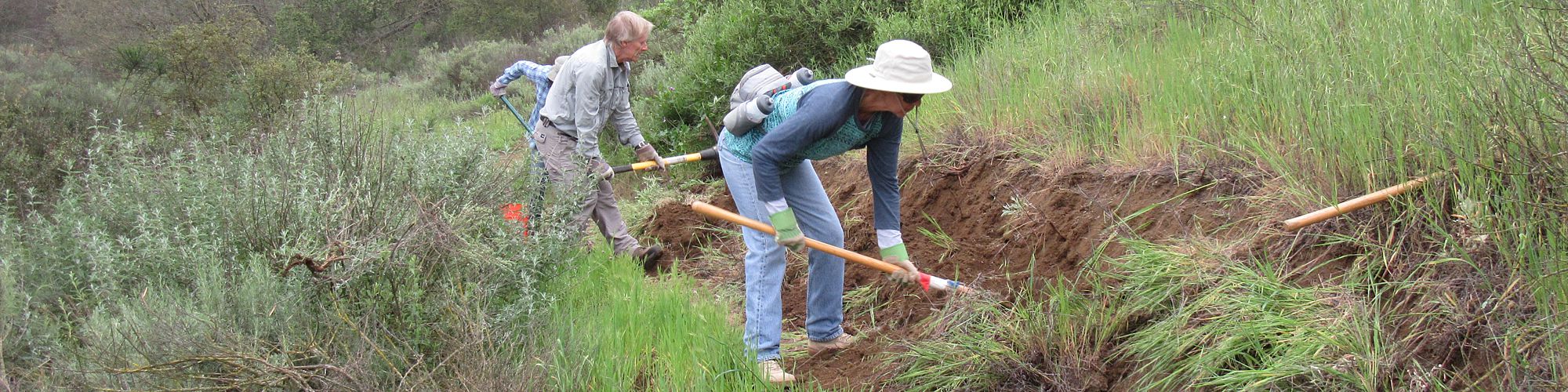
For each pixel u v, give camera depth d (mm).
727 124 4023
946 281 4125
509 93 14945
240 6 22906
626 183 8539
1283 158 4211
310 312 4117
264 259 4215
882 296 5172
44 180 7020
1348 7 5238
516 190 5762
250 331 3910
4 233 4438
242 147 5469
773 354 4348
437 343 4211
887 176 4070
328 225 4379
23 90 11070
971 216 5609
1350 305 3488
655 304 5102
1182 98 4996
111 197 4828
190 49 10273
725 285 5848
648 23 5871
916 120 6480
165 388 3627
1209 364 3551
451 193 5113
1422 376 3182
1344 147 3967
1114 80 5605
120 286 4152
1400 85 4242
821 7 8508
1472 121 3711
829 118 3611
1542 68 3676
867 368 4449
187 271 4262
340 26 25625
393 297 4180
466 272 4578
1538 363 3033
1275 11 5633
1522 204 3281
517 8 23938
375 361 3998
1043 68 6246
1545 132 3486
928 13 8039
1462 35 4523
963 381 4109
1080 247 4637
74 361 3754
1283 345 3455
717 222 6875
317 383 3867
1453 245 3420
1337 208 3592
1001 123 5930
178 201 4699
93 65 20156
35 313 4016
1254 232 4051
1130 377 3812
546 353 4379
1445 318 3342
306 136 5383
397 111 12219
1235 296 3725
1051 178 5250
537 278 5113
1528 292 3209
